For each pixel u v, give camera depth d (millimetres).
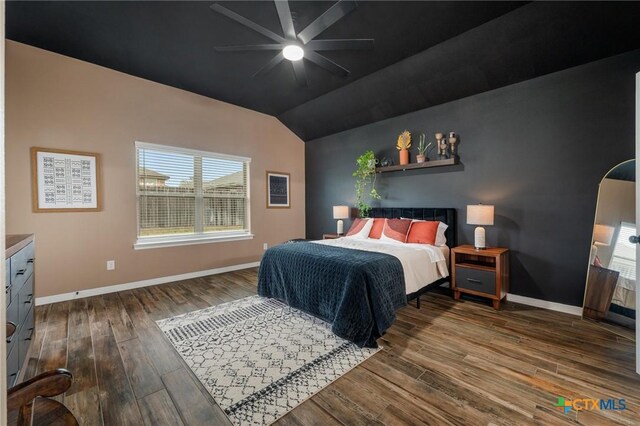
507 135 3355
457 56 3158
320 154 5750
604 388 1795
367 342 2289
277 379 1892
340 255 2797
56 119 3287
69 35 2928
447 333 2539
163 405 1659
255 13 2564
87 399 1705
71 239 3396
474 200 3641
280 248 3250
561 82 2990
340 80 3955
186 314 2971
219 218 4766
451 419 1543
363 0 2375
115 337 2467
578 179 2906
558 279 3039
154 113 4004
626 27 2432
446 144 3836
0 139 446
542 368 2008
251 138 5129
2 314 468
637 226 1879
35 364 2059
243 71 3695
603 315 2658
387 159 4508
